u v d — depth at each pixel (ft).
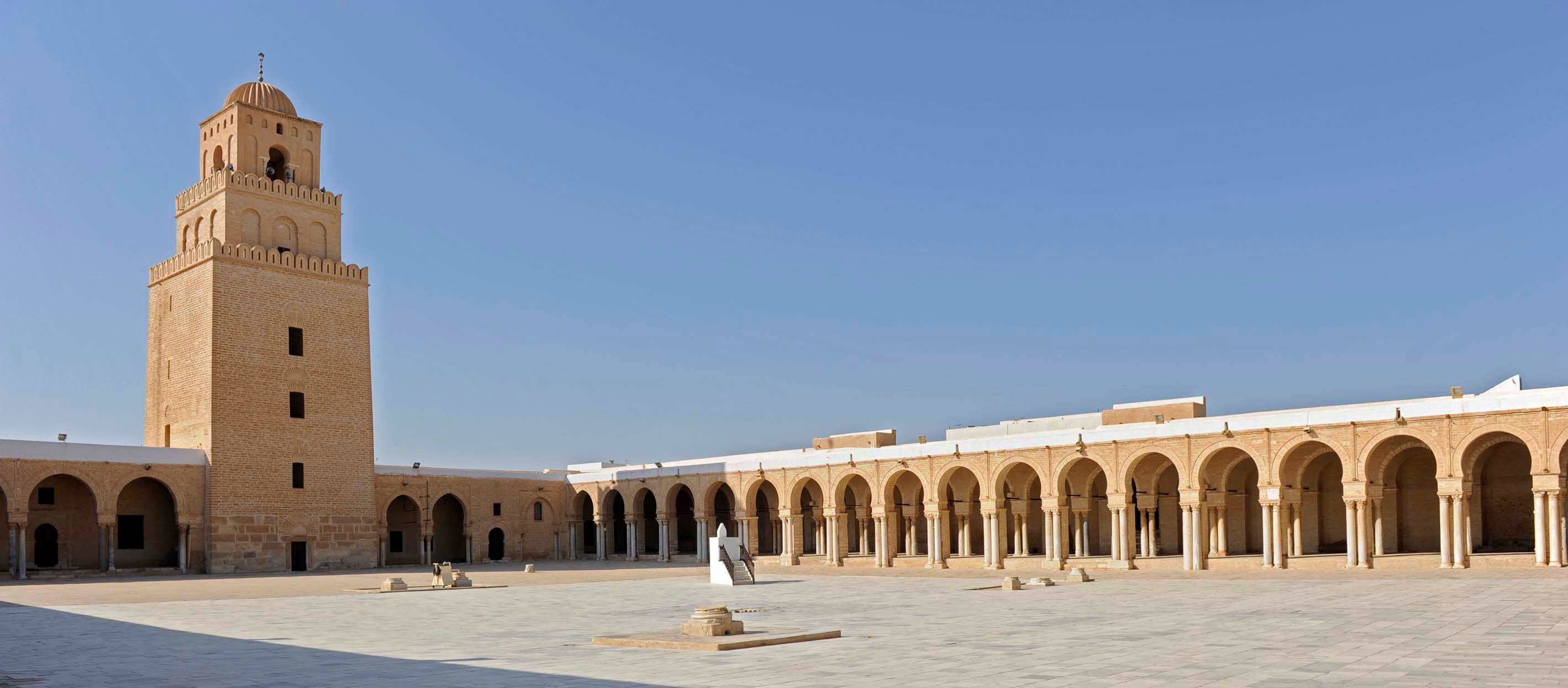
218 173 197.26
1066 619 78.07
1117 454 155.43
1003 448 168.55
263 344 195.00
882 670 52.11
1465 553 126.52
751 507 209.56
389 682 51.08
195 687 50.80
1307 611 79.30
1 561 172.96
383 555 213.66
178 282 198.49
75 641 74.28
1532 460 123.34
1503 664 48.75
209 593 129.70
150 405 203.51
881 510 185.37
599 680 50.47
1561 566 118.62
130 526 185.57
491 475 234.79
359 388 209.05
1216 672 49.11
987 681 47.96
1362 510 133.18
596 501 240.12
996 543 168.35
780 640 64.95
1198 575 135.64
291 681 52.16
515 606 105.50
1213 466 157.79
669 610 97.30
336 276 207.82
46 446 169.99
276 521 192.44
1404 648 55.47
